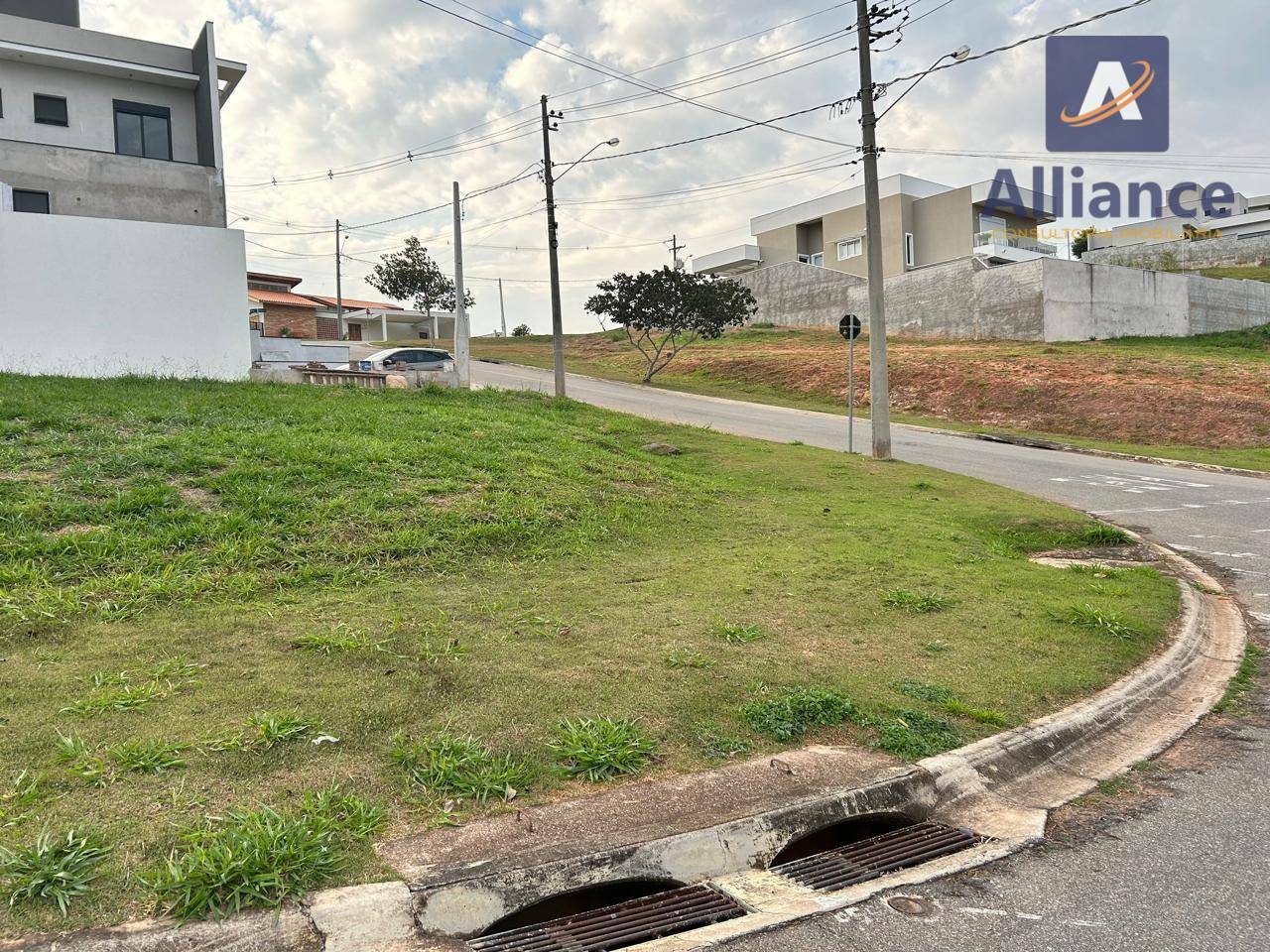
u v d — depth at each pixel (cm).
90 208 1959
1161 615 657
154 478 780
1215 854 335
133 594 555
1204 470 1891
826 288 4822
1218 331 3919
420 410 1363
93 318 1677
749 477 1338
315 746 364
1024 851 341
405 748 365
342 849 290
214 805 311
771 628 578
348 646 486
